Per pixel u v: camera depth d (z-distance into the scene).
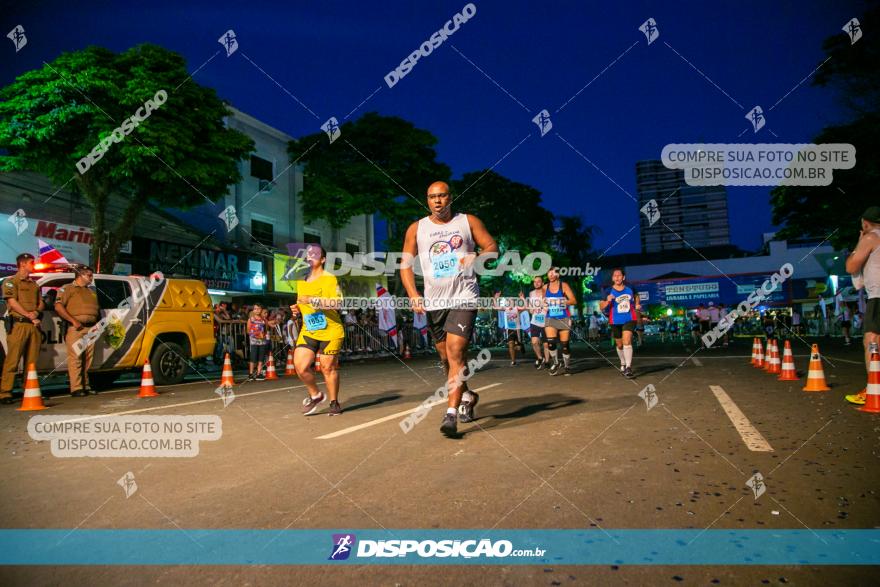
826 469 3.47
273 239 29.77
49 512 3.12
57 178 15.96
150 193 16.92
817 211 22.67
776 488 3.11
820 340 25.89
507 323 14.62
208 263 23.83
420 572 2.22
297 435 5.14
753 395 6.96
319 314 6.23
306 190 30.17
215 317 15.81
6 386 8.12
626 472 3.51
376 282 37.06
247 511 3.02
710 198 134.62
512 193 36.69
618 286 9.78
